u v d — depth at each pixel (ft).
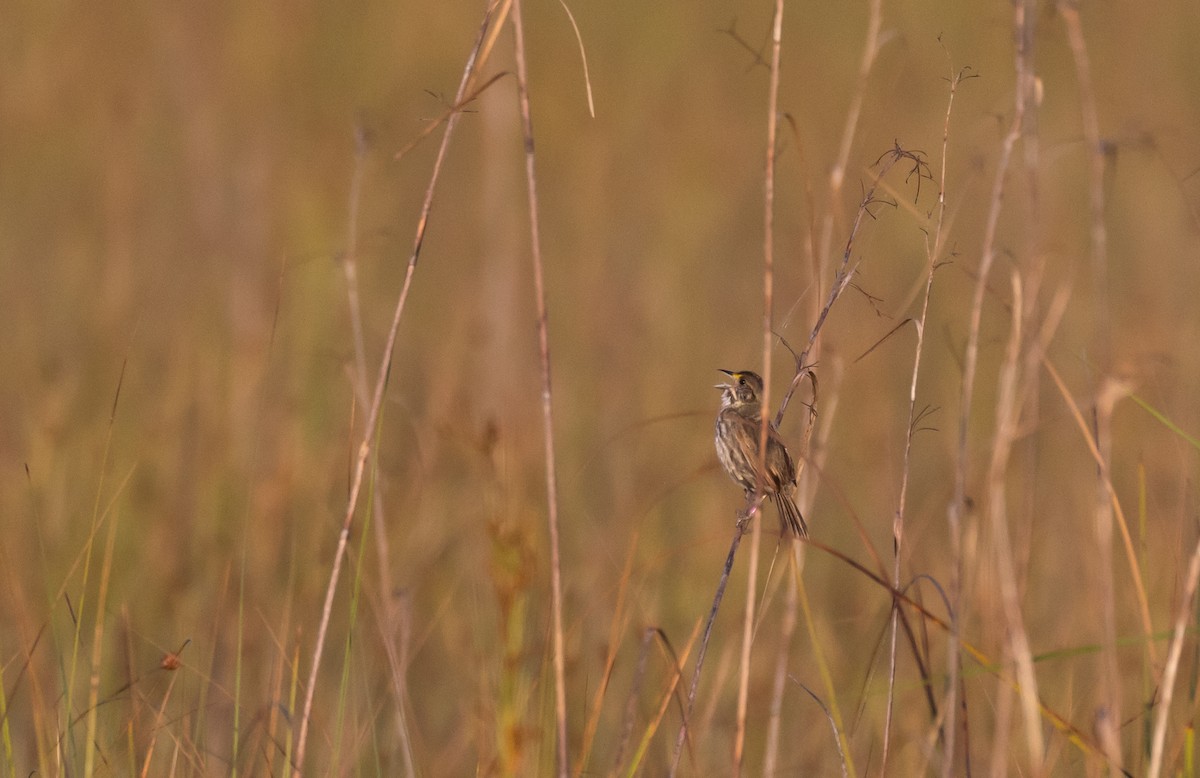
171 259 67.21
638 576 39.42
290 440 42.32
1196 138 82.33
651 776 30.22
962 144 61.05
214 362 49.80
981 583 28.19
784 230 65.87
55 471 39.99
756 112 84.38
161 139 77.41
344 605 35.86
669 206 74.33
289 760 25.31
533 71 84.84
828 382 31.81
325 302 56.44
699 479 48.49
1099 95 88.33
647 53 86.79
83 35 79.92
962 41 81.97
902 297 59.11
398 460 43.65
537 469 45.24
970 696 31.73
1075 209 74.23
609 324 61.67
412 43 85.71
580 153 77.82
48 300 61.36
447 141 23.26
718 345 62.44
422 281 65.87
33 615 34.19
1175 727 26.91
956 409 51.21
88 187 71.97
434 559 38.06
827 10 87.35
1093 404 23.93
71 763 25.98
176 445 45.55
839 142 80.33
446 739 33.76
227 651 34.22
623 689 33.83
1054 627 37.96
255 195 71.46
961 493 22.30
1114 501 23.89
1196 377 48.03
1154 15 90.84
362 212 70.13
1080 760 29.25
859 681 34.09
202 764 27.27
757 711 34.24
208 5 82.79
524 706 25.45
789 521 29.43
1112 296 65.98
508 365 55.16
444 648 36.17
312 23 83.92
